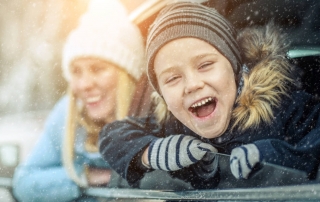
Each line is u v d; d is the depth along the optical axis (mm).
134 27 2477
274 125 1667
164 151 1664
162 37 1702
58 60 8328
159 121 1976
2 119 3713
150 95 2174
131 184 1767
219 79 1655
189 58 1647
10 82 8695
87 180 1959
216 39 1715
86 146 2172
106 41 2369
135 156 1753
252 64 1851
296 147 1502
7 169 2354
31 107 8203
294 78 1799
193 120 1715
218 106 1686
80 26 2545
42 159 2240
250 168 1393
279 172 1429
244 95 1705
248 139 1698
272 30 1892
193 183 1603
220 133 1730
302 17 2025
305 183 1353
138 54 2428
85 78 2301
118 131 1942
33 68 8602
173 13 1766
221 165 1586
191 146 1624
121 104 2229
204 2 2164
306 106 1690
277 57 1798
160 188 1665
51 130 2404
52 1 8180
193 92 1656
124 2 2555
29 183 2100
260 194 1354
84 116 2273
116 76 2322
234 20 2172
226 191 1433
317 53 1930
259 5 2107
